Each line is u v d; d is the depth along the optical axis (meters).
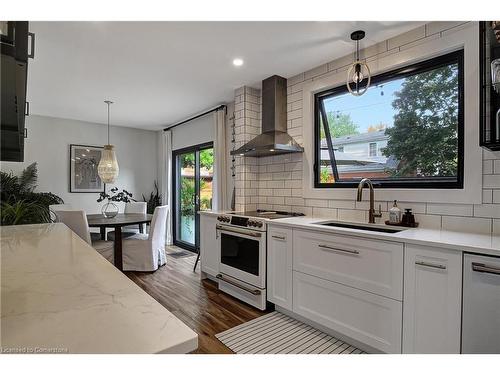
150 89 3.71
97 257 1.34
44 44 2.53
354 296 2.03
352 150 2.87
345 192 2.82
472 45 2.01
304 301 2.39
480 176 1.97
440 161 2.26
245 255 2.94
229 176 4.34
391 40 2.47
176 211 5.87
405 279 1.76
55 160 5.12
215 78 3.36
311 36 2.42
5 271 1.11
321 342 2.16
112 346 0.59
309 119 3.15
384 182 2.56
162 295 3.11
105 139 5.70
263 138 3.21
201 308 2.79
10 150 1.15
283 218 2.83
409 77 2.45
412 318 1.73
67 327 0.66
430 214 2.23
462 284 1.53
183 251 5.25
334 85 2.92
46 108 4.54
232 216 3.10
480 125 1.79
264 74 3.26
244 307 2.82
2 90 0.84
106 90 3.73
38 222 3.38
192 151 5.36
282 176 3.47
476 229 2.00
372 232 1.97
